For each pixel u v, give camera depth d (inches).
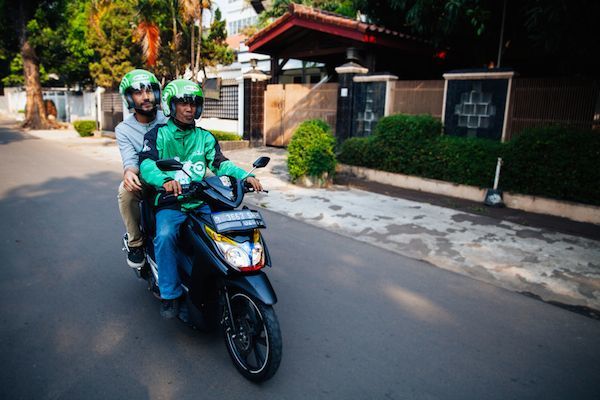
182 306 124.4
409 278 173.5
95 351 118.5
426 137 334.0
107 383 105.2
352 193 321.7
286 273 174.2
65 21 904.3
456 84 334.3
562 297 160.4
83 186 325.7
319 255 195.0
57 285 157.9
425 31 397.4
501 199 286.5
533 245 215.5
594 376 114.2
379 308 147.6
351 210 272.4
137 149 133.3
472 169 301.1
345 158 383.9
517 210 280.5
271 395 102.7
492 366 117.0
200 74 737.0
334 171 348.5
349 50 447.8
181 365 113.7
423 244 213.5
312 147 329.4
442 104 357.1
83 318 135.6
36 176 362.9
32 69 903.1
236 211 107.8
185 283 121.0
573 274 181.0
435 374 112.6
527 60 464.8
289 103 531.2
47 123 929.5
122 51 642.8
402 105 384.2
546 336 133.4
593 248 213.5
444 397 103.7
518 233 235.0
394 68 488.7
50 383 104.3
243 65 813.9
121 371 110.2
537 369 116.4
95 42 654.5
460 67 534.9
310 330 132.1
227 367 113.7
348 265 184.5
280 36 503.8
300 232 227.0
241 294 106.3
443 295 159.3
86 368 110.8
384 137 353.4
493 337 131.8
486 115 321.1
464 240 220.8
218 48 589.9
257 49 536.1
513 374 113.8
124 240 146.6
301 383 107.4
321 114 494.6
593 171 251.0
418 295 158.7
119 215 247.8
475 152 300.4
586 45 273.3
